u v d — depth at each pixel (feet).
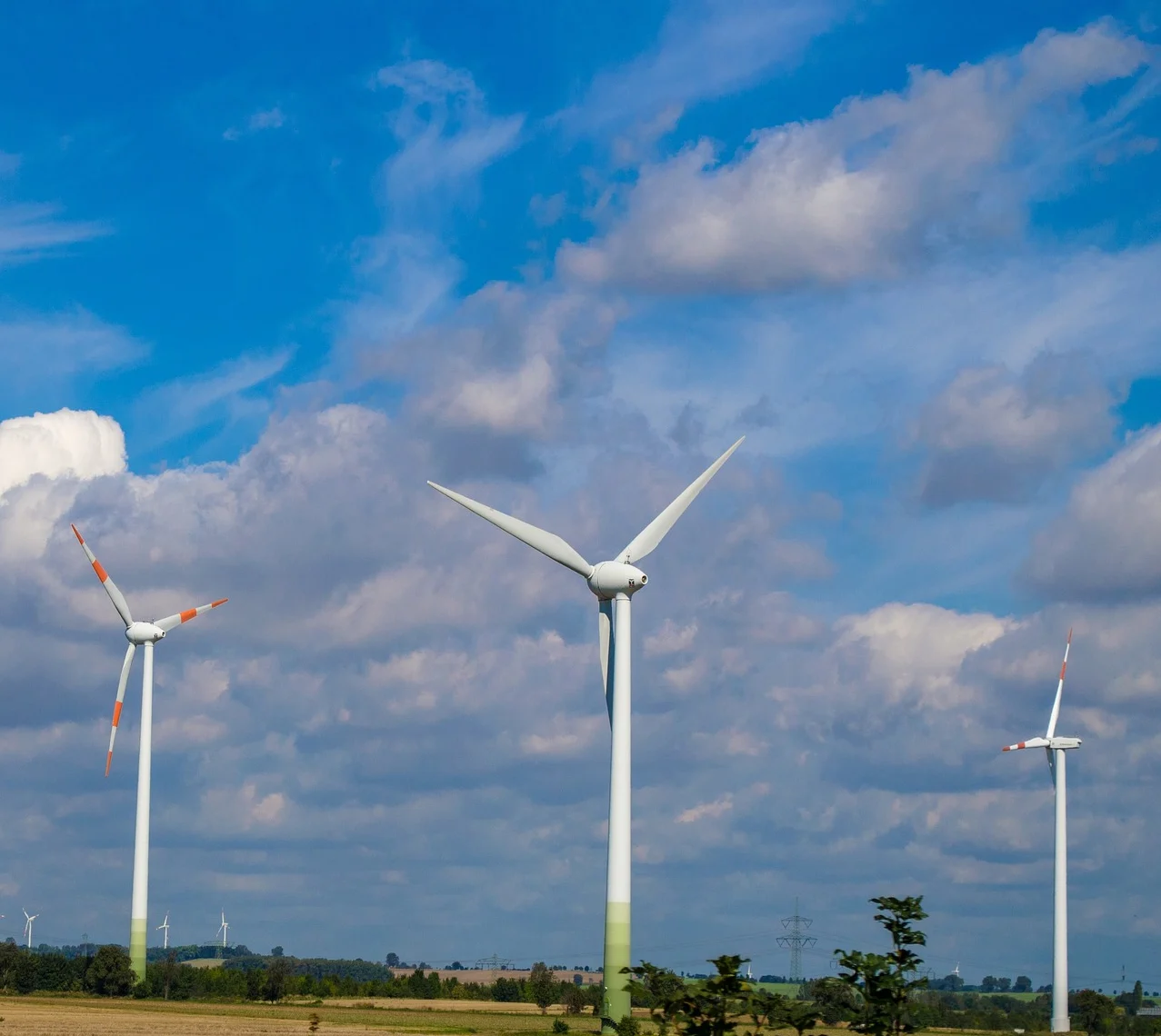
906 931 164.04
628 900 282.15
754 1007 160.76
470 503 297.74
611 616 297.94
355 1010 406.21
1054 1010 436.76
